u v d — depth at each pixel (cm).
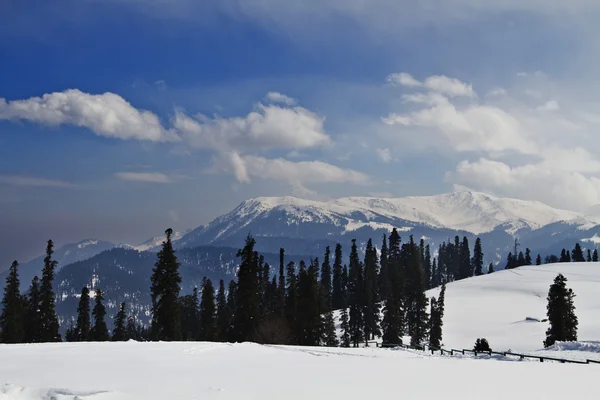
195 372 2566
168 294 7738
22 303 9025
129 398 1838
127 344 4075
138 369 2602
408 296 11700
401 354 4669
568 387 2417
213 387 2106
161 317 7706
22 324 8844
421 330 10531
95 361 2880
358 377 2584
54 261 9600
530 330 9719
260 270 12506
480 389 2322
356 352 4631
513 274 17050
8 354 3183
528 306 12200
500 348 8375
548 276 16012
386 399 2039
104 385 2077
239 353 3744
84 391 1888
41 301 9444
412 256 15062
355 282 14200
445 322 11294
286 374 2612
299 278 9219
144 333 16638
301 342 8719
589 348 5238
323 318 10044
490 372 2942
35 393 1880
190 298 14012
